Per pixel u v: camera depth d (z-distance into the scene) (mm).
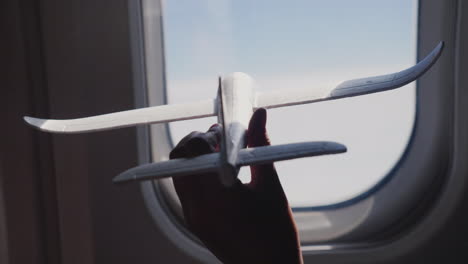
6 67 1191
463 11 1127
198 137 657
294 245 624
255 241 611
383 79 946
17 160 1229
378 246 1216
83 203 1243
